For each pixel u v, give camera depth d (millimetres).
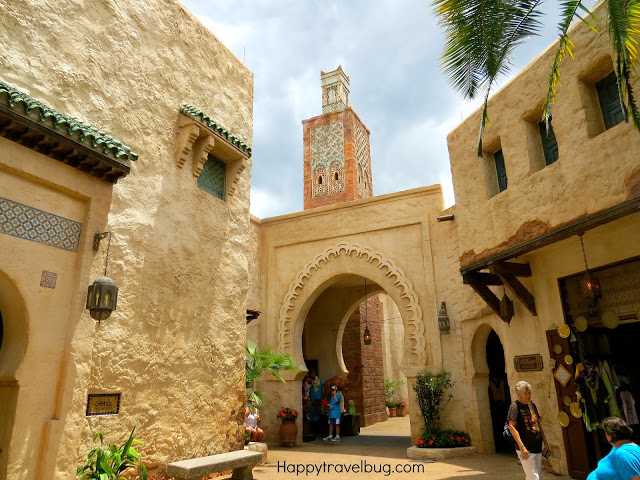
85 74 5711
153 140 6617
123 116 6172
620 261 6473
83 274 4973
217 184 8031
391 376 24375
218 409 7137
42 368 4496
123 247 5820
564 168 6734
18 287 4367
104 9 6145
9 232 4359
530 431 5430
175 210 6820
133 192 6137
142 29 6719
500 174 8664
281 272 13617
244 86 9094
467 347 10492
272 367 11070
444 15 5090
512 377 8469
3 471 4090
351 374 18344
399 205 12461
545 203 7047
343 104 23859
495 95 8438
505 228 7852
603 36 6305
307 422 13648
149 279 6164
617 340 7566
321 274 13055
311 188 22125
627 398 7121
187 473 5672
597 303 6828
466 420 10344
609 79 6500
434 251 11789
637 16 4613
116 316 5586
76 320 4816
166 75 7047
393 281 12094
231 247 7977
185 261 6871
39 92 5102
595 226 6062
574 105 6656
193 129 7020
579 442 6852
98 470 4770
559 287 7469
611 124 6395
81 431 4859
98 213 5230
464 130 9344
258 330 13258
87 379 4887
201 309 7062
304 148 22875
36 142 4543
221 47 8516
